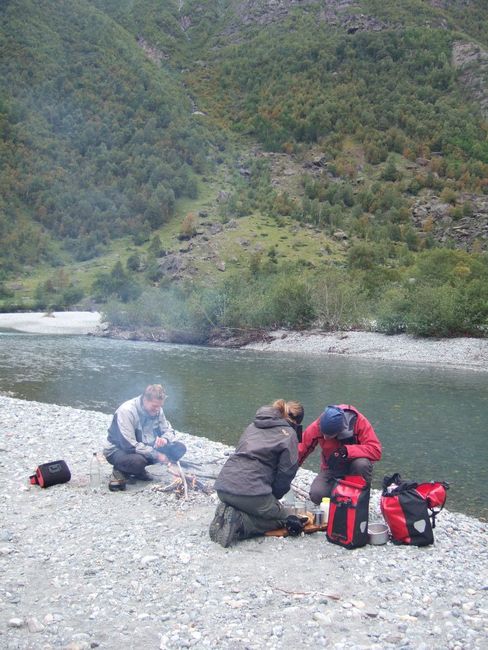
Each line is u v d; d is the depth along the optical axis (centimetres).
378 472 1262
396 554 692
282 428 738
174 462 952
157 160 19938
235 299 5525
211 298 5581
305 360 3753
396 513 720
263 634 510
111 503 843
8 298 11775
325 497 787
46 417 1564
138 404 921
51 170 19625
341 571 638
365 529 704
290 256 12612
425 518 718
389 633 511
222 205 17300
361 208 17400
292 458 723
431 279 6097
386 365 3469
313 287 5272
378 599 576
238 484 702
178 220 17188
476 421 1830
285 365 3434
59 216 17575
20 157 19700
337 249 13550
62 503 844
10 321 8069
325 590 590
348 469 785
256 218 15650
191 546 696
